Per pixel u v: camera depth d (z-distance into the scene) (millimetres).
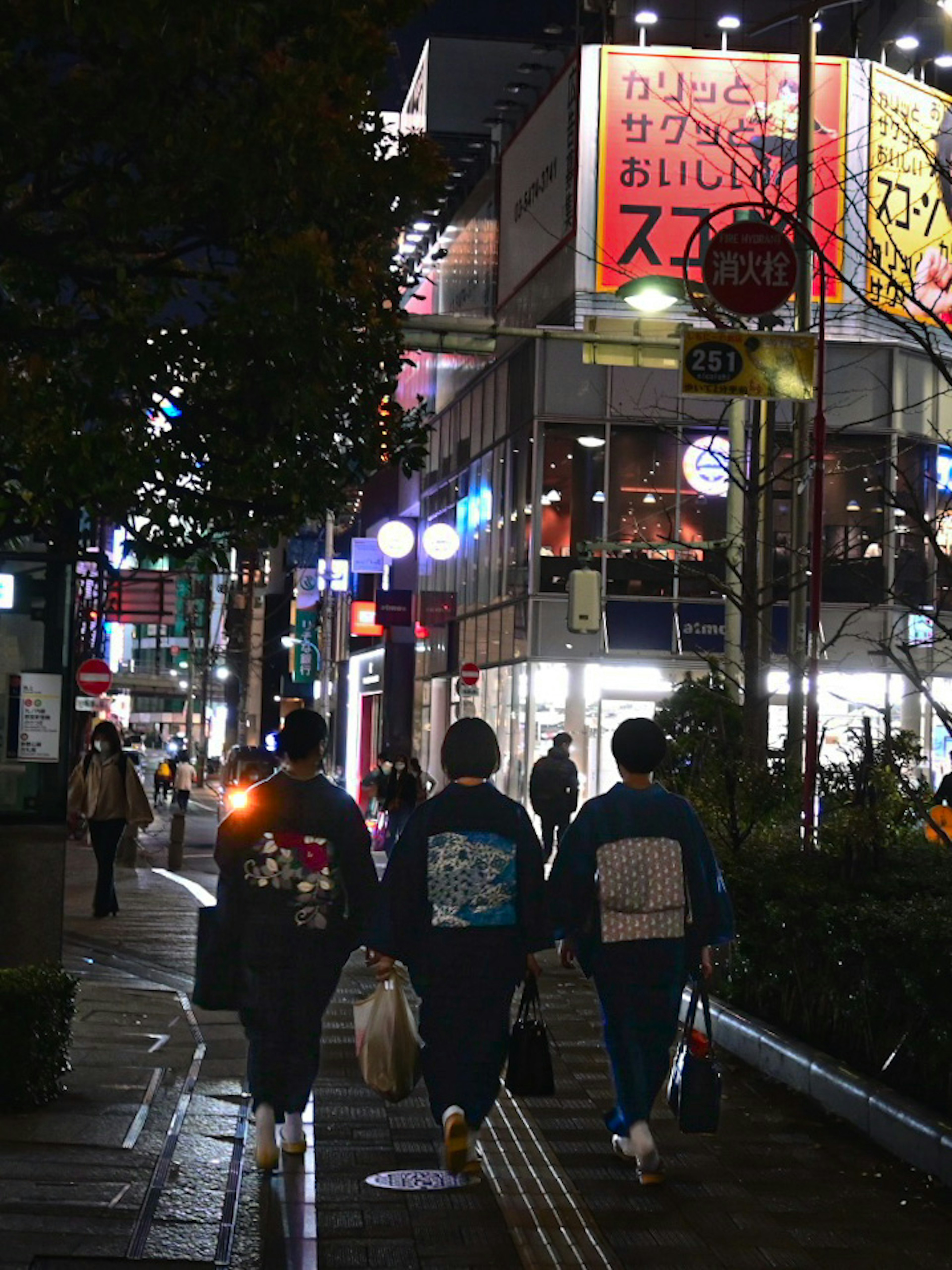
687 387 14594
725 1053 11188
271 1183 7516
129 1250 6320
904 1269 6562
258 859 7676
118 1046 10492
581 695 38719
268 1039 7652
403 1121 8906
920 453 37469
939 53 38938
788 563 31125
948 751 37500
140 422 9227
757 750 17391
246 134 8984
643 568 38594
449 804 7578
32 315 9336
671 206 37719
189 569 13008
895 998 9125
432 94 54625
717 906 7812
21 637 11133
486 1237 6836
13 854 11055
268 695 106062
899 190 35812
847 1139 8719
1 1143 7805
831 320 17969
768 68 37281
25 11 8422
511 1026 11906
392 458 10875
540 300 40656
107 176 8945
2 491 9180
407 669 51219
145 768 87875
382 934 7496
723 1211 7312
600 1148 8469
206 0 8477
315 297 9438
